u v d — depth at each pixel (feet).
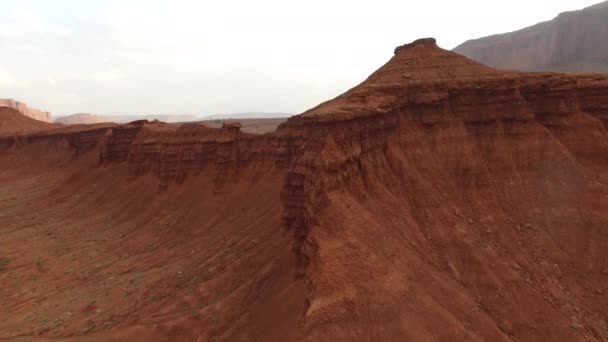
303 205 101.09
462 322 84.23
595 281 96.07
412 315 79.10
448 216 106.42
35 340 116.06
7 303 146.92
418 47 135.44
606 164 117.80
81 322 125.18
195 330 106.01
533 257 101.55
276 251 118.01
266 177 188.85
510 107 121.29
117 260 174.91
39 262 180.04
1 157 392.47
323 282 78.69
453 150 118.21
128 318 123.44
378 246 89.86
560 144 116.88
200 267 146.10
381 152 114.21
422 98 122.42
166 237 187.93
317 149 98.78
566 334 85.81
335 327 74.33
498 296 92.22
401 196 108.47
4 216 254.47
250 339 89.40
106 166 287.69
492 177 115.96
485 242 103.24
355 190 100.01
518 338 85.56
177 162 224.53
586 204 107.45
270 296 99.45
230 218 180.24
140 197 231.50
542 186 112.88
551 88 125.29
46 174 350.23
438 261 97.86
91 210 245.65
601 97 130.52
